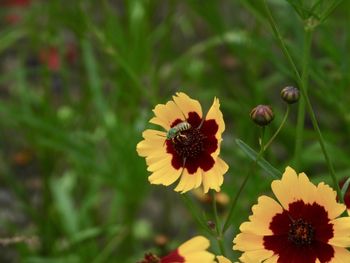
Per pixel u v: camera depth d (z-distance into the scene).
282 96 0.42
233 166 0.70
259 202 0.39
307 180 0.39
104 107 0.78
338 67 0.70
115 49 0.79
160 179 0.41
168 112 0.42
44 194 0.81
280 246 0.39
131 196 0.75
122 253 0.78
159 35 0.85
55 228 0.80
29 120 0.77
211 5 0.78
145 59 0.79
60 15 0.79
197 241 0.42
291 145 0.77
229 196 0.63
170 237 0.84
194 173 0.41
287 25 0.74
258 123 0.41
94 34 0.78
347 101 0.72
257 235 0.39
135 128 0.74
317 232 0.39
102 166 0.76
